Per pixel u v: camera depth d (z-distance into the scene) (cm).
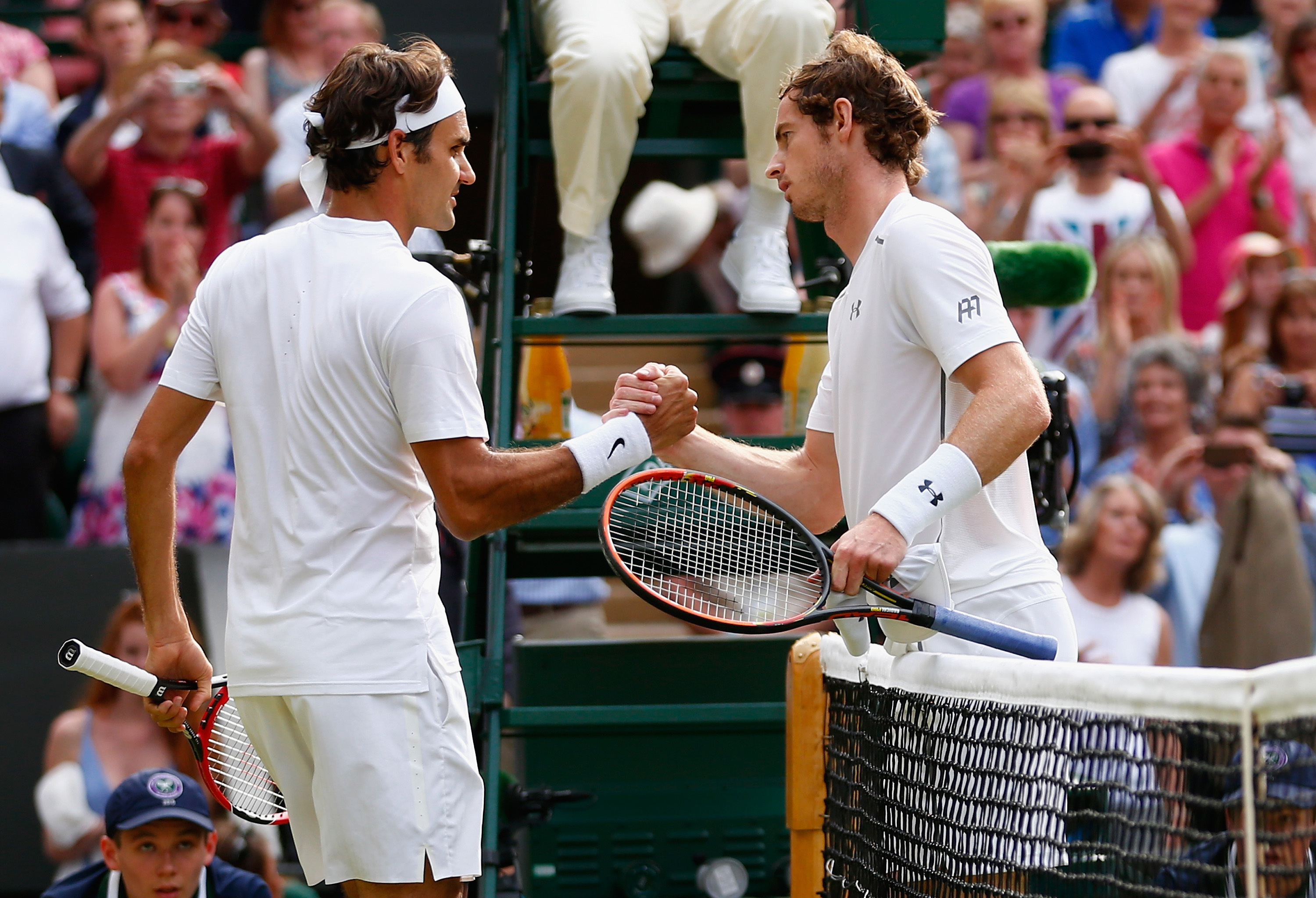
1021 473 902
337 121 823
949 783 820
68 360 2112
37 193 2139
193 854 1193
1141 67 2619
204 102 2208
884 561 791
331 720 782
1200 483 2038
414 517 819
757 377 1995
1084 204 2261
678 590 932
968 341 829
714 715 1161
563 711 1161
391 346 793
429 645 806
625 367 2339
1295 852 552
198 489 1942
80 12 2703
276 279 826
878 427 881
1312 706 536
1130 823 648
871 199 904
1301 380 2114
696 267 2494
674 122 1541
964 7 2678
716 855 1409
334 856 792
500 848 1196
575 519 1248
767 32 1296
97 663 867
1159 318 2172
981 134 2577
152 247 2077
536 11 1423
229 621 821
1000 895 756
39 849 1766
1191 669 625
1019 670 750
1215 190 2397
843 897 991
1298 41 2555
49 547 1880
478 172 1512
